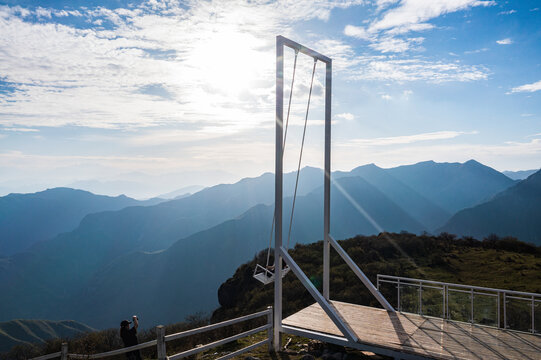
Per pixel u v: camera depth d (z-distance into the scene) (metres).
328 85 9.62
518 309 7.82
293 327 8.23
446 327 8.05
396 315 8.94
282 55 7.91
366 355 7.68
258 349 8.52
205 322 17.81
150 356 11.67
